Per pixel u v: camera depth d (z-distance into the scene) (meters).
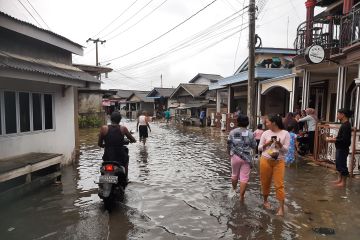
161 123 33.84
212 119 26.38
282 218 5.11
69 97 9.52
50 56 8.96
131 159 10.47
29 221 5.01
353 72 12.46
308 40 11.76
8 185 6.31
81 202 5.93
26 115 7.62
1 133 6.79
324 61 10.54
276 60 20.09
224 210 5.52
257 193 6.52
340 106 10.56
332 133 9.02
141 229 4.71
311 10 12.65
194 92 33.75
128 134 6.14
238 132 6.07
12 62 6.30
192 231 4.64
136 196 6.32
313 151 10.08
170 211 5.47
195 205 5.79
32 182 6.32
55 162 7.07
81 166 9.27
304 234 4.51
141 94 51.72
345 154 6.84
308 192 6.50
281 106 19.98
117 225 4.86
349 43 9.25
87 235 4.50
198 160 10.34
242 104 25.09
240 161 6.00
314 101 16.11
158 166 9.31
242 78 19.09
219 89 25.98
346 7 10.68
